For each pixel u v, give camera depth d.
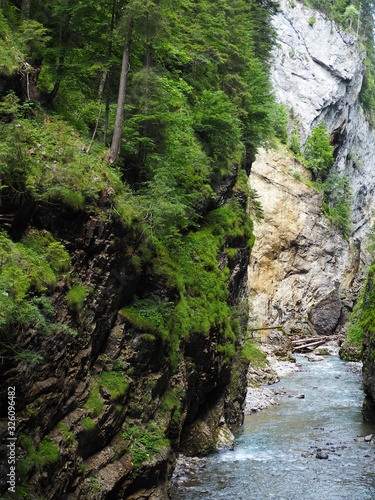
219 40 29.84
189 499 15.76
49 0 17.83
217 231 24.11
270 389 32.66
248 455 20.09
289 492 16.55
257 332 49.47
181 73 27.52
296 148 69.44
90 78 18.62
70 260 12.47
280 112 68.38
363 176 90.06
